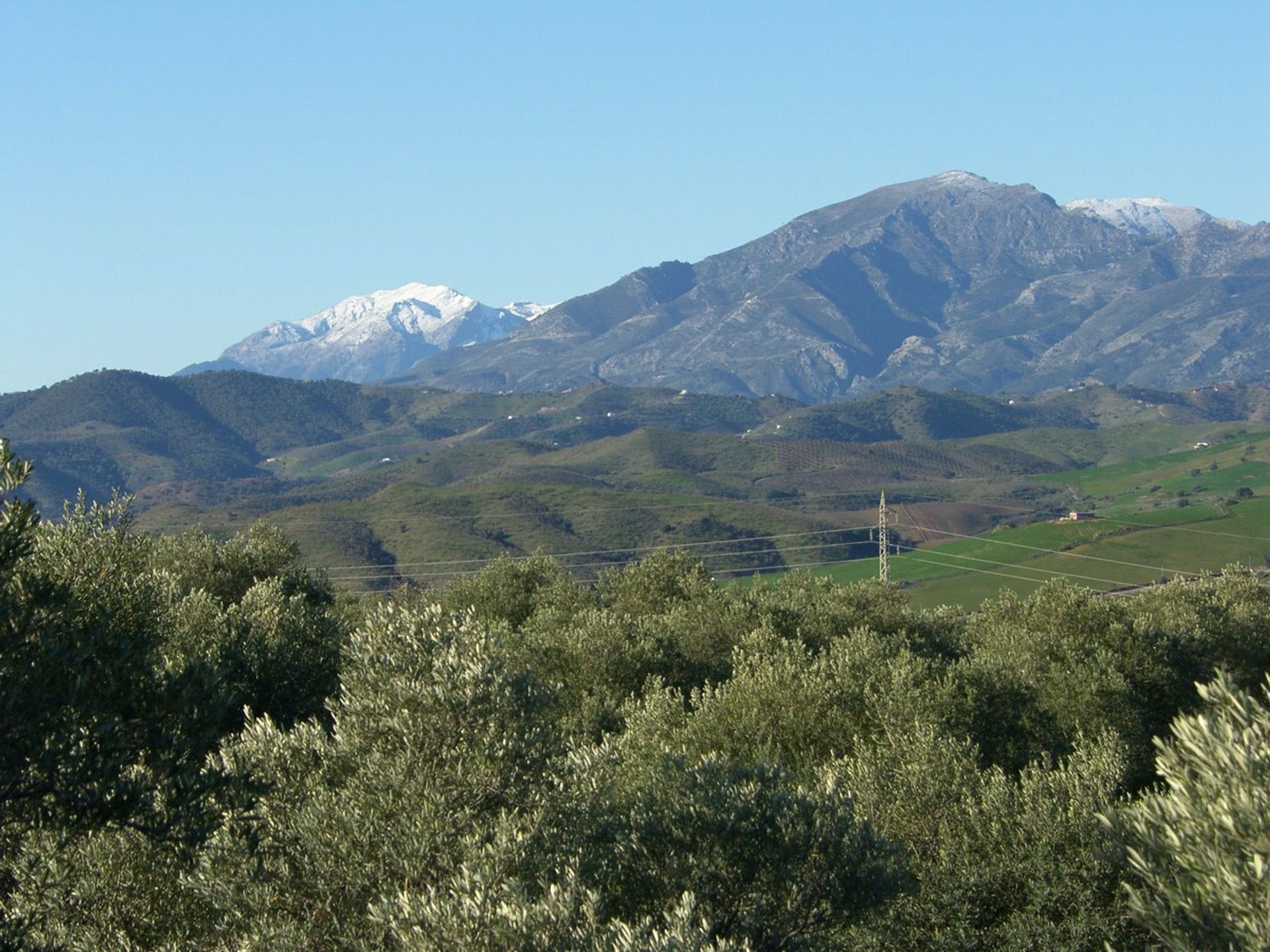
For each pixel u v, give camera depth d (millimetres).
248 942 19281
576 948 17781
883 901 23844
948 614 73312
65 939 19547
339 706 23328
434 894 18250
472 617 24109
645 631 50750
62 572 25375
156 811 17172
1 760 16328
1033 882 26406
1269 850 14703
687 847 23266
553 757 22969
